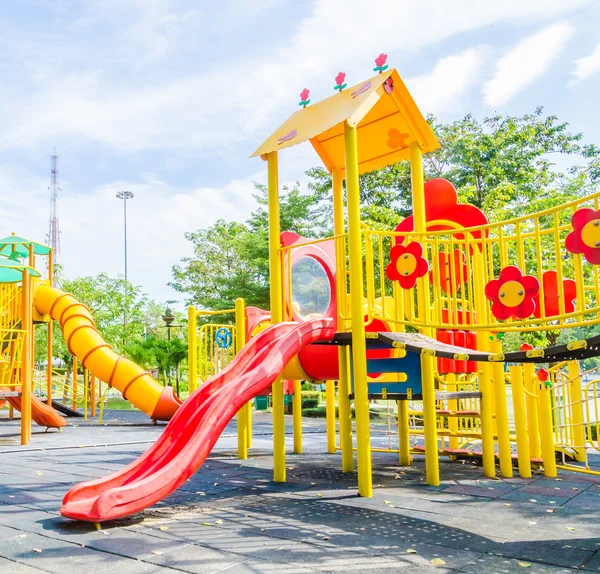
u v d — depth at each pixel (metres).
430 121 19.06
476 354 5.19
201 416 5.66
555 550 3.98
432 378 6.57
